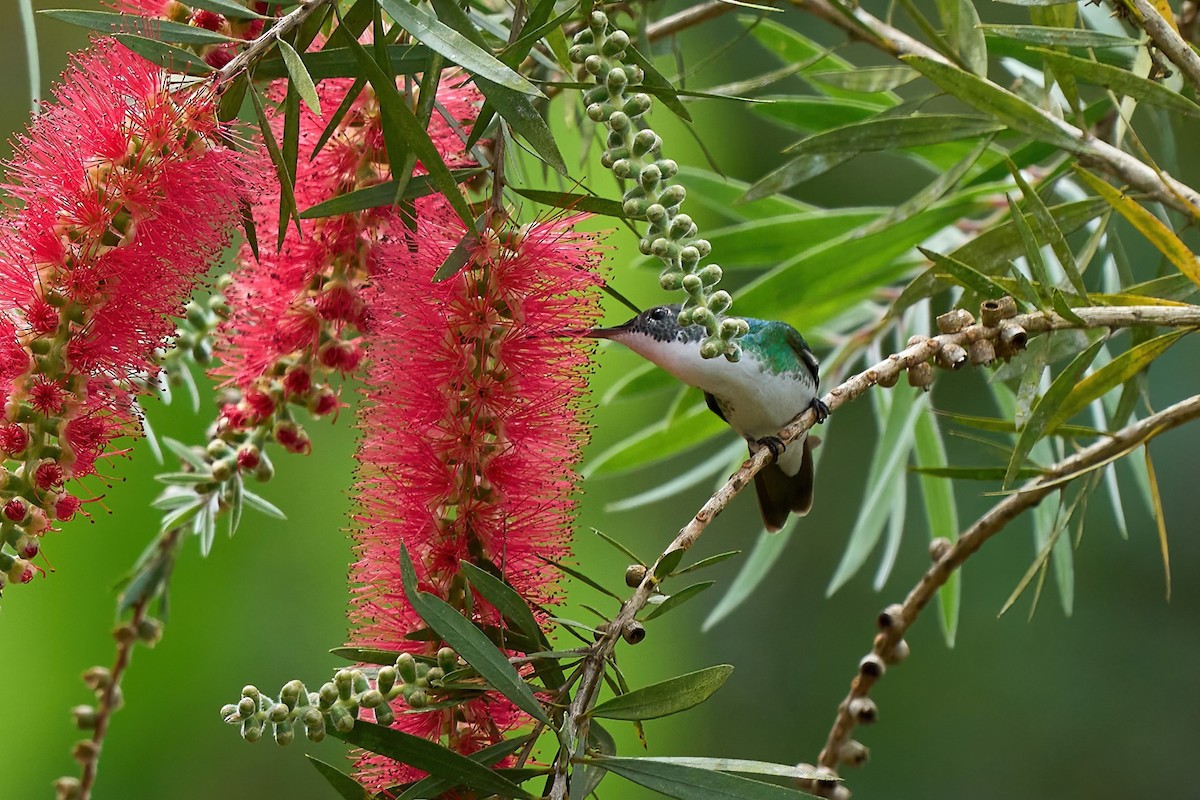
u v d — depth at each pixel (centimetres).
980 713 910
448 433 369
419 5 371
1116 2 407
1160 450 913
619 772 307
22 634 762
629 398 629
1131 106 468
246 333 418
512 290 372
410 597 312
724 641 939
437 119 397
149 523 765
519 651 345
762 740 912
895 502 579
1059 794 883
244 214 365
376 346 379
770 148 852
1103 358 557
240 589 813
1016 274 381
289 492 834
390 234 398
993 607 923
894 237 572
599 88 336
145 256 348
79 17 350
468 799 338
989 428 411
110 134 347
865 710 459
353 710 324
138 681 787
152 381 364
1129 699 893
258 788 800
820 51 576
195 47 361
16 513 334
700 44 817
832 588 567
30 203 348
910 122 445
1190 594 898
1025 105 420
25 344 345
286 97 348
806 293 580
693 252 314
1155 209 527
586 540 912
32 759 768
